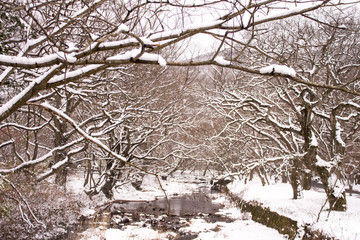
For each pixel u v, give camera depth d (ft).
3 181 28.45
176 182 113.29
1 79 13.53
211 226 51.80
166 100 67.36
